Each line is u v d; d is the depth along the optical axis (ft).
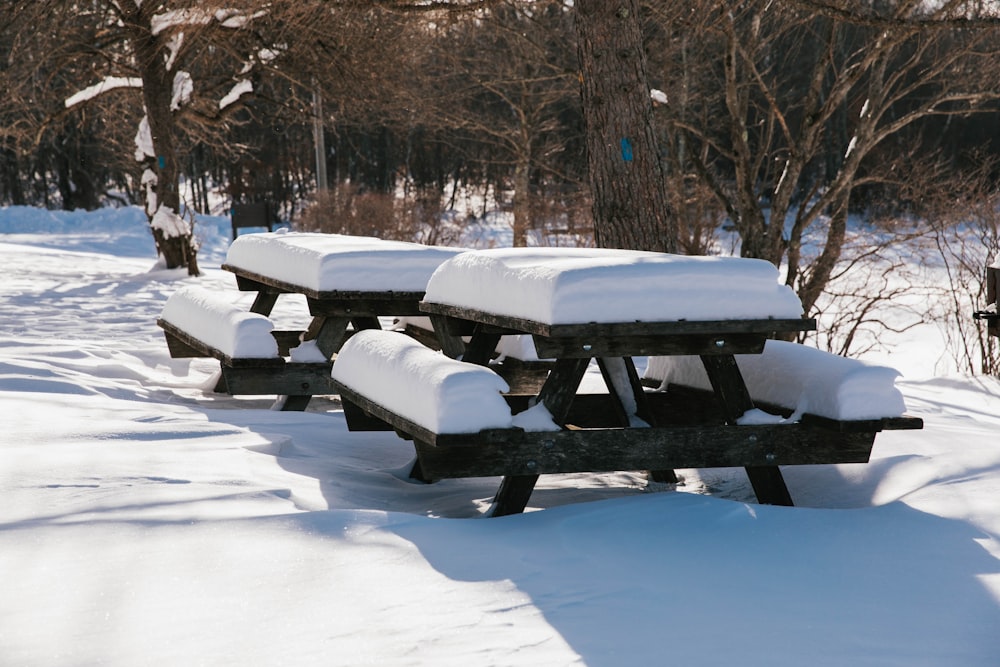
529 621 8.74
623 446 13.03
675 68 55.42
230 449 15.60
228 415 19.49
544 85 84.17
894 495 14.17
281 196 181.78
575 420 16.31
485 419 11.90
